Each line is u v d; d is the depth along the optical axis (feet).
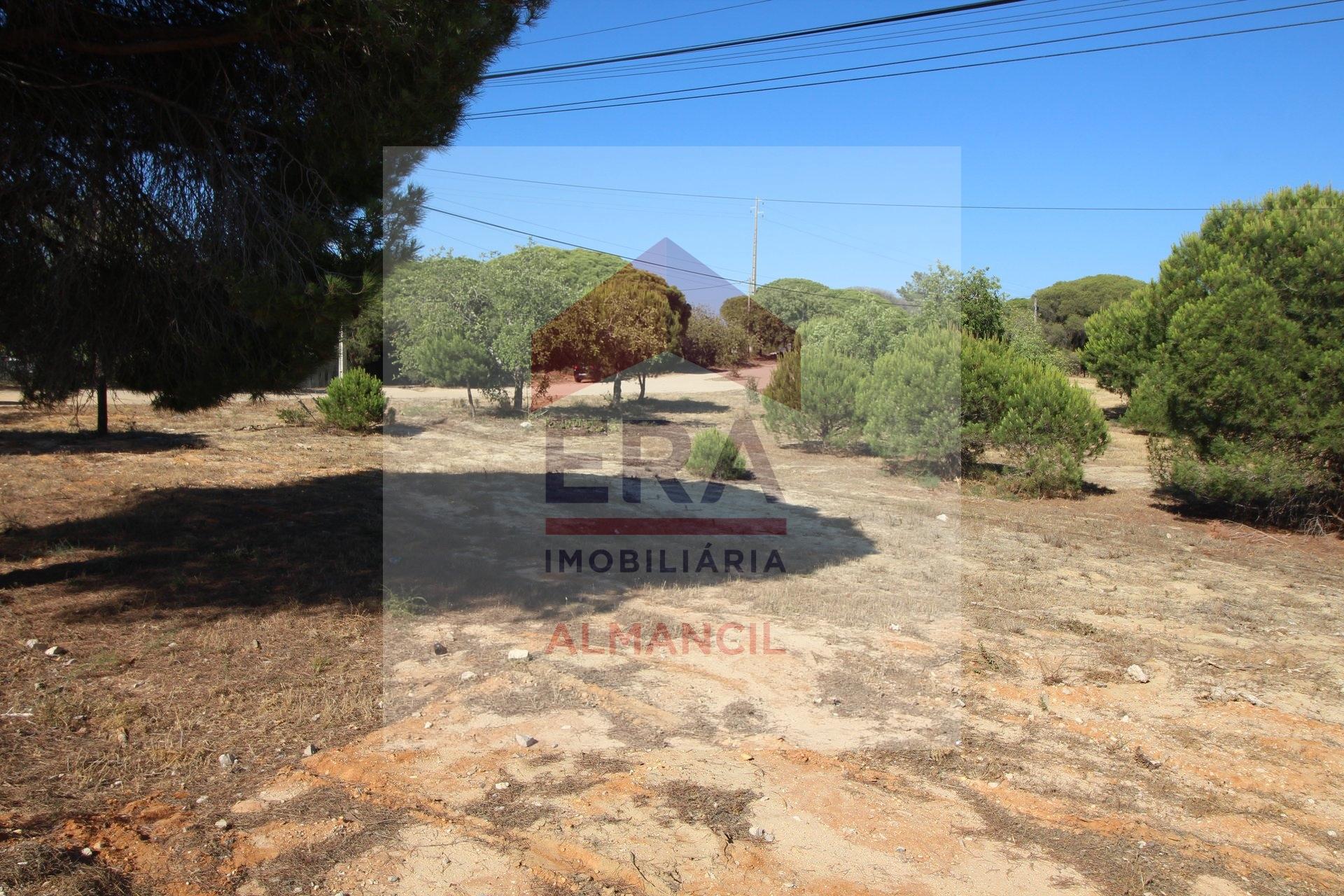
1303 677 17.16
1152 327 39.96
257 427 54.54
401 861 9.87
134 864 9.59
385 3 16.20
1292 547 30.73
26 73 17.92
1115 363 68.95
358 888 9.34
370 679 15.46
